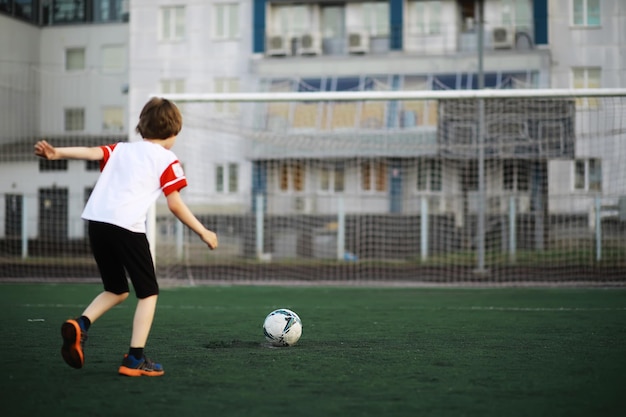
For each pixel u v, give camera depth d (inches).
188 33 1222.3
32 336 278.7
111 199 184.4
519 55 1112.2
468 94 541.3
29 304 433.7
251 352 236.1
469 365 212.5
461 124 790.5
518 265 745.0
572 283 597.0
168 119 191.6
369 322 340.8
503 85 1069.8
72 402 158.9
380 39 1186.6
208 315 370.6
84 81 1288.1
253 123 1002.7
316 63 1171.9
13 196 975.6
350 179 988.6
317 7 1200.8
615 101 661.3
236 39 1210.6
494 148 751.7
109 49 1346.0
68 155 183.2
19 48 1317.7
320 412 151.1
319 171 992.2
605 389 177.5
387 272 744.3
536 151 741.9
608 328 317.1
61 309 399.2
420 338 279.3
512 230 788.6
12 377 188.1
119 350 239.8
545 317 366.3
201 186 967.0
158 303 448.1
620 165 753.6
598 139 765.3
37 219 1024.2
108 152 189.3
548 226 790.5
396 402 161.3
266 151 971.9
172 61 1226.0
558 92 533.0
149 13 1230.3
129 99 1229.7
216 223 896.3
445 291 559.2
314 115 1016.2
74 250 925.8
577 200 788.6
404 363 215.3
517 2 1138.0
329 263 799.1
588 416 150.3
